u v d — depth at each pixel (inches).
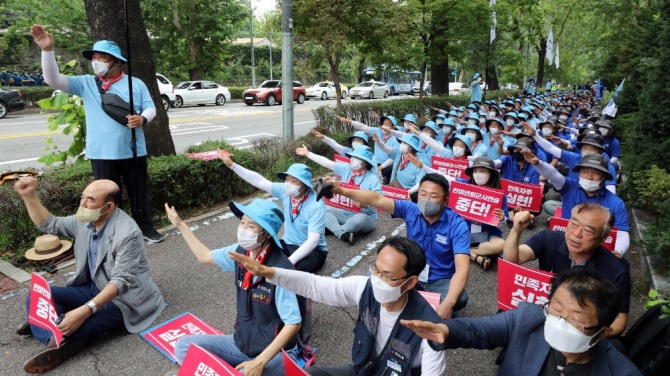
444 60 697.0
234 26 1252.5
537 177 272.8
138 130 216.5
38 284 139.3
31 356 142.4
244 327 119.3
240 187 308.7
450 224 150.9
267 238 116.0
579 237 122.0
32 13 921.5
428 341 90.3
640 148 287.7
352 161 233.9
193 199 279.9
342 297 104.7
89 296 154.2
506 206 218.4
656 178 244.4
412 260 90.5
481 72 1181.1
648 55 407.8
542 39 1298.0
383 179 348.2
